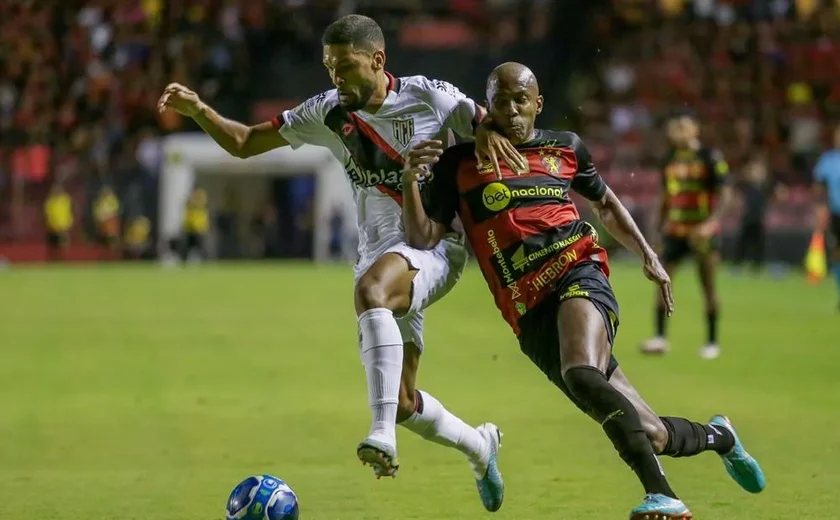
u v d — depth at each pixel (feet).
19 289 207.72
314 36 338.54
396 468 46.03
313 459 69.00
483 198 49.55
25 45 338.13
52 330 144.46
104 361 116.47
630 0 340.39
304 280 232.12
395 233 52.01
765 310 169.07
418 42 343.46
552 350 48.06
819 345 128.26
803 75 327.06
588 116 319.47
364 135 51.57
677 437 49.32
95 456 69.97
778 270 258.78
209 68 328.29
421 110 51.34
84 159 311.27
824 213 199.41
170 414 85.71
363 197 53.01
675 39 336.29
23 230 304.71
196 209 297.53
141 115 325.01
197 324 151.94
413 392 51.93
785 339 133.90
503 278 49.39
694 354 120.26
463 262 52.54
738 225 278.87
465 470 65.72
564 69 335.06
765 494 59.00
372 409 46.57
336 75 49.57
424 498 58.54
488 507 54.85
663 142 307.17
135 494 59.52
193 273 256.52
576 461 68.23
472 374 106.73
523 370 109.40
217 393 95.96
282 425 81.00
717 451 52.08
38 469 66.13
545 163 50.11
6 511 55.62
